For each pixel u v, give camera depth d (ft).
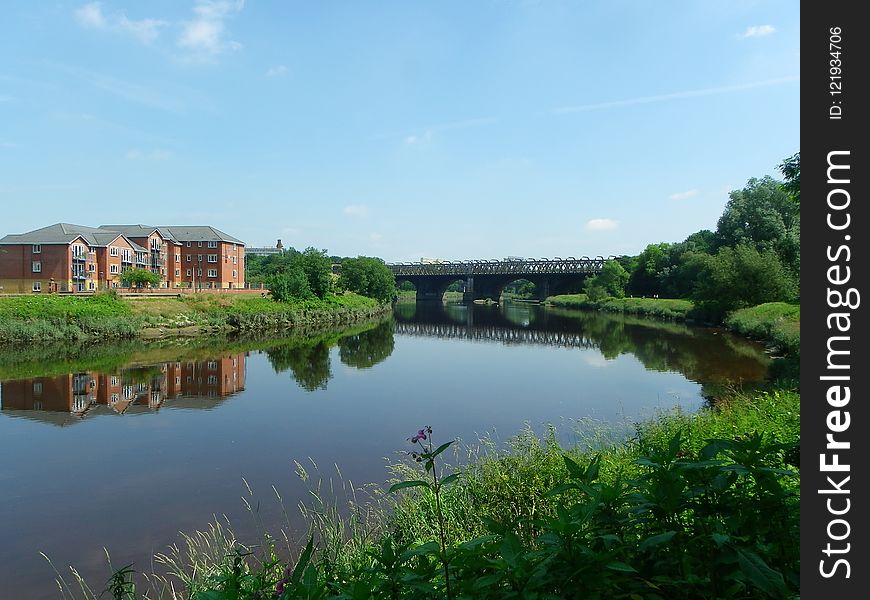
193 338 157.79
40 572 32.09
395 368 107.14
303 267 255.70
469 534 25.25
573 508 9.43
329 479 45.91
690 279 238.89
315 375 98.99
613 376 92.58
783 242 191.31
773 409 37.83
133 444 57.67
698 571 9.22
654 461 10.12
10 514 40.37
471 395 80.23
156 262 276.21
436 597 9.11
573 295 374.22
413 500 30.60
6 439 59.82
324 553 17.52
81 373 99.45
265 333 177.78
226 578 10.48
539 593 8.44
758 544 9.04
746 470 9.69
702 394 75.10
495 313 289.33
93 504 42.01
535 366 107.55
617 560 9.64
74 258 221.05
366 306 273.13
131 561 32.96
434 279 426.92
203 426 64.59
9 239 220.02
